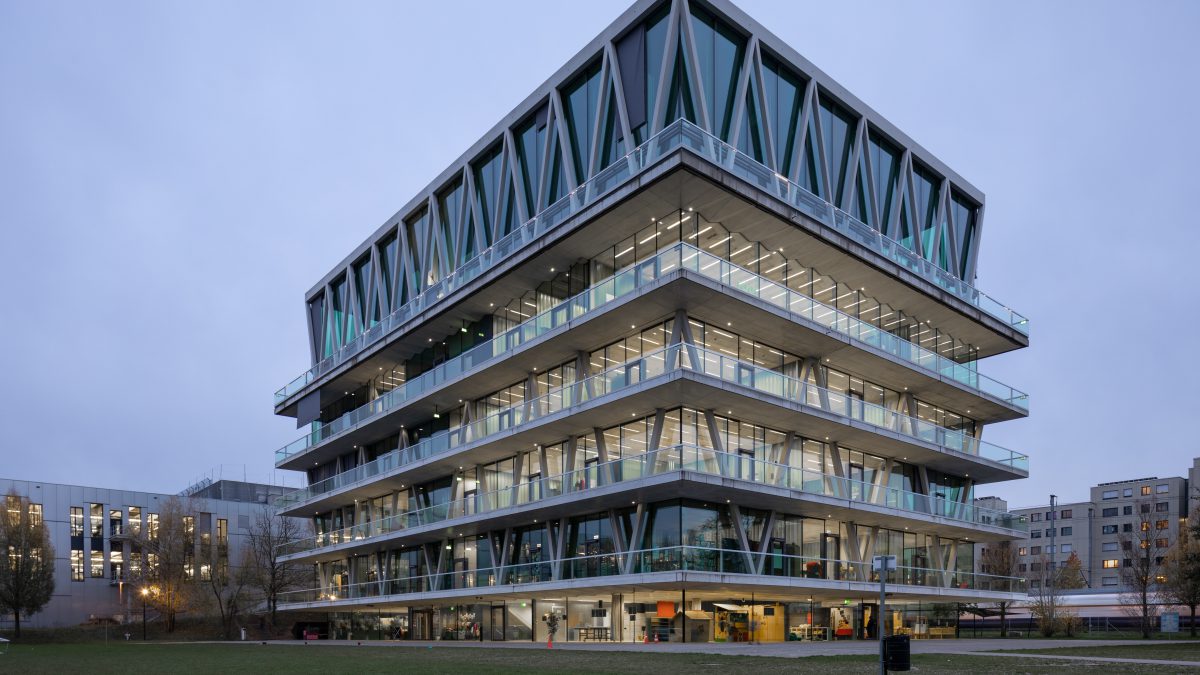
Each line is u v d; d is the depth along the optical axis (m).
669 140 30.48
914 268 40.88
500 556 40.50
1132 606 61.12
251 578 68.81
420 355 48.66
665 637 33.34
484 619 42.09
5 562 63.16
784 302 33.66
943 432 42.09
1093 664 20.38
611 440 35.31
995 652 26.41
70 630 65.25
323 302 61.88
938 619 46.34
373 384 54.09
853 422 36.34
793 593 35.44
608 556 32.72
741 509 34.38
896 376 40.97
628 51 34.69
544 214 36.59
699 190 31.34
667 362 30.17
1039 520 120.62
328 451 55.66
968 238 49.53
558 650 28.88
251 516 82.50
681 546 29.94
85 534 75.81
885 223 42.59
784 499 33.16
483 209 43.34
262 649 37.78
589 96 36.75
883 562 13.29
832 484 35.41
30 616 67.19
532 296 40.09
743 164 32.25
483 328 43.19
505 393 41.34
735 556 31.72
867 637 40.50
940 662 21.03
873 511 36.78
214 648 40.38
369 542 47.56
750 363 34.59
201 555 73.50
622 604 35.12
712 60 33.91
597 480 32.78
